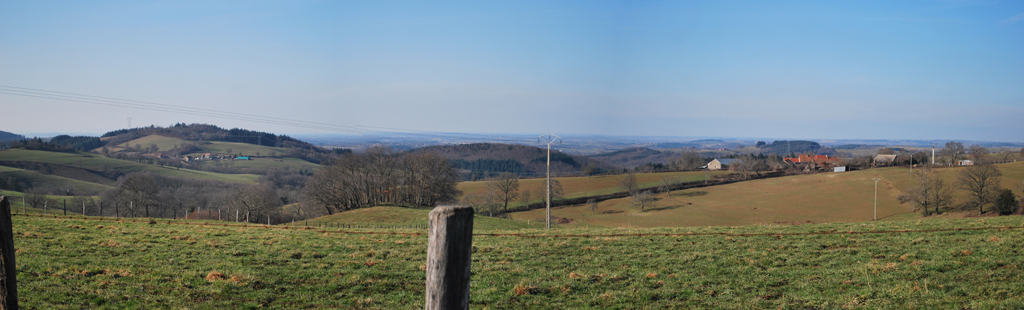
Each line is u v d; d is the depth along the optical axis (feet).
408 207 294.05
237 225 115.03
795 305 41.42
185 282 48.42
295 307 42.70
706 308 42.01
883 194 342.23
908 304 38.55
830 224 98.43
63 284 44.62
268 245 75.10
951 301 38.22
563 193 400.26
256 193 270.05
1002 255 52.90
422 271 57.16
